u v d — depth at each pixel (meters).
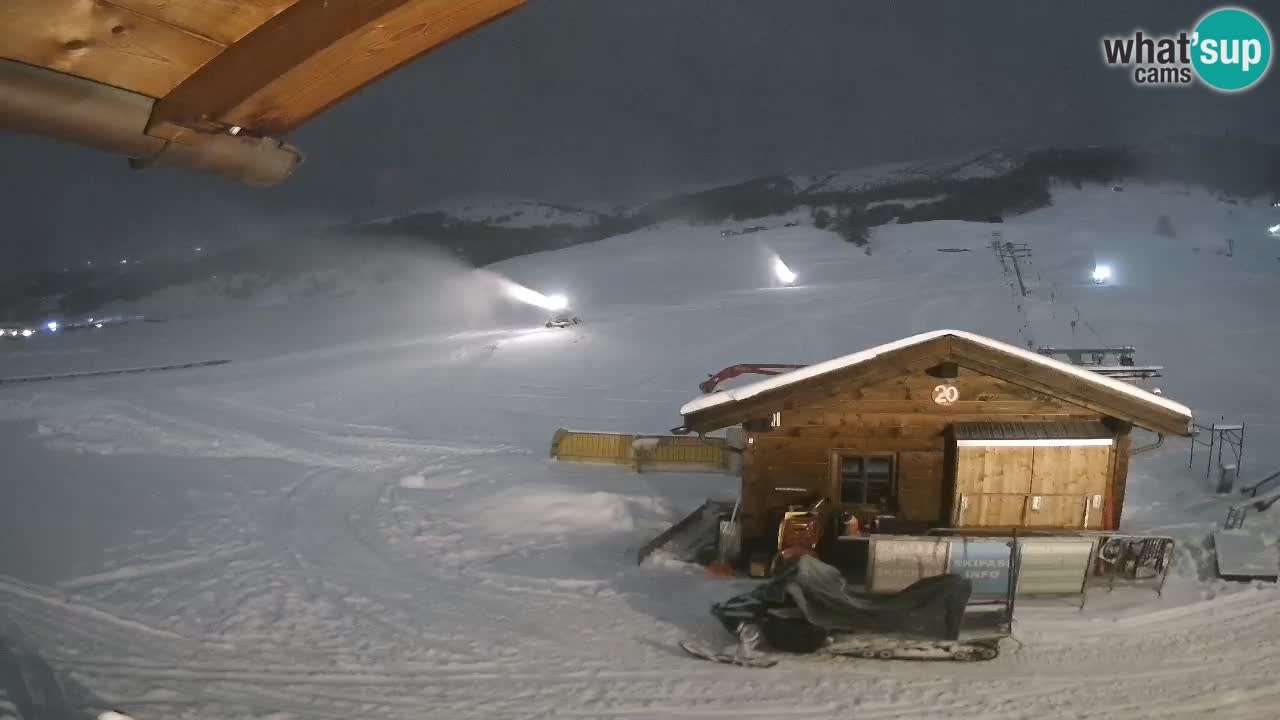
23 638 12.85
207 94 2.76
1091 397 15.14
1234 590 14.48
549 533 18.75
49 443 26.66
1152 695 11.42
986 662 12.38
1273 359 34.50
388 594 15.41
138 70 2.61
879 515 15.87
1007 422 15.64
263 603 14.88
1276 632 13.05
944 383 15.65
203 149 2.93
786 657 12.65
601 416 32.19
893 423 15.84
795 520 15.10
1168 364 35.12
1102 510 15.45
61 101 2.54
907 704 11.31
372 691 11.78
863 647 12.59
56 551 17.19
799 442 16.03
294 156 3.23
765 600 12.95
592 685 11.98
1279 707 11.07
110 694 11.23
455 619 14.30
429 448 27.22
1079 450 15.38
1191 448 23.52
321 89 2.94
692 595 15.12
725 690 11.77
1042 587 14.23
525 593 15.43
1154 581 14.79
